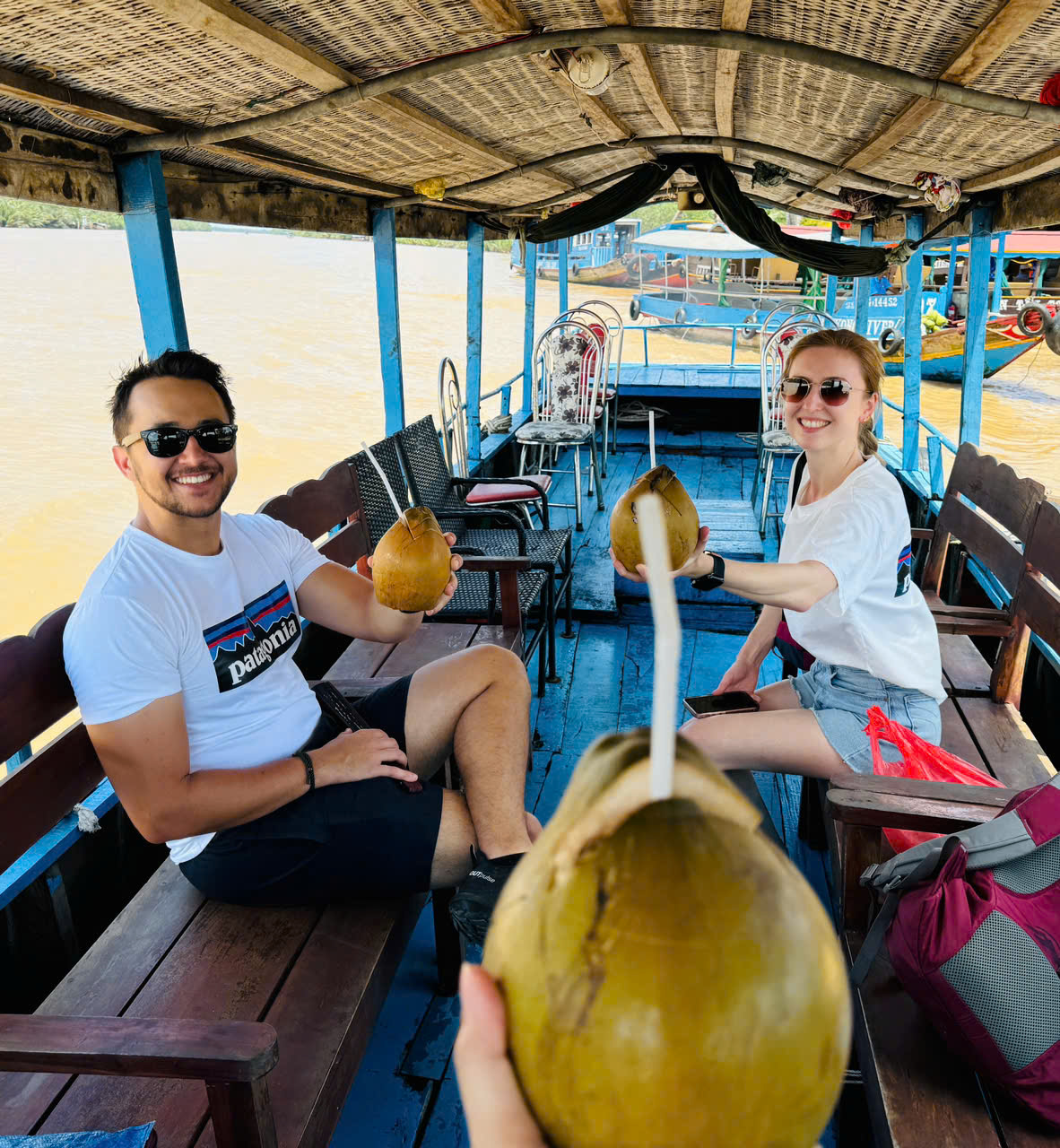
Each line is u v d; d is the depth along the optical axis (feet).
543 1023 1.23
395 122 10.80
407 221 18.67
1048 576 8.91
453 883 6.85
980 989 4.69
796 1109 1.25
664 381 32.96
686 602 16.94
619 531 5.76
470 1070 1.31
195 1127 5.05
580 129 13.91
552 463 28.37
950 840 5.13
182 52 7.06
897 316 59.72
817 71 9.48
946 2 6.39
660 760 1.21
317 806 6.55
